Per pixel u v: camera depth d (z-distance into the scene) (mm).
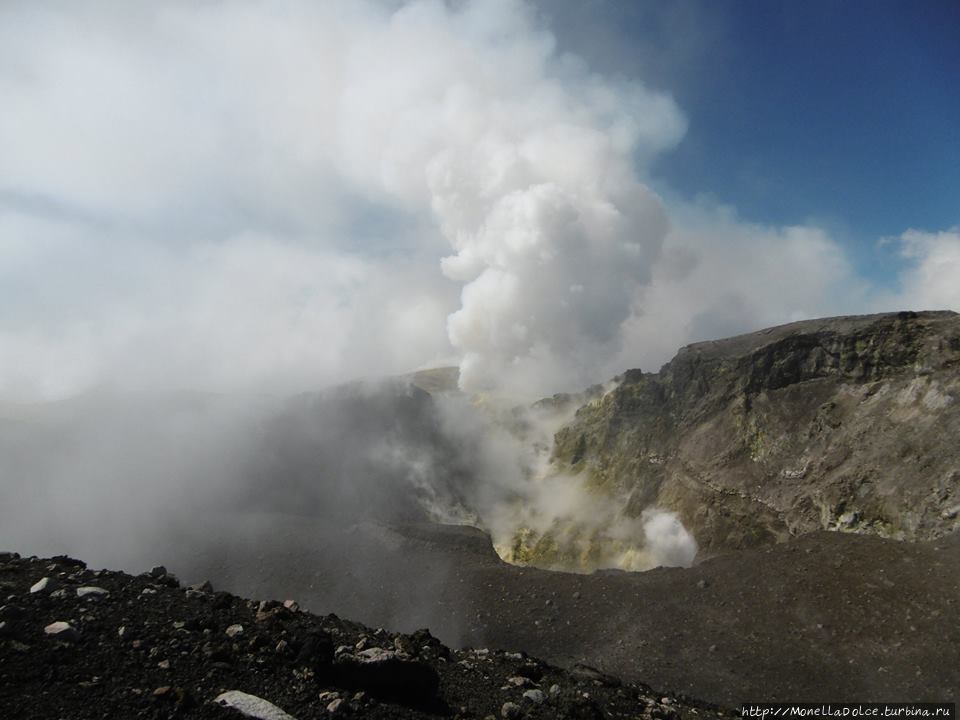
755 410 92438
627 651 41531
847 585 43625
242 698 11180
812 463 76000
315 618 18984
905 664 35562
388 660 13773
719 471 89875
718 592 46812
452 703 14648
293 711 11500
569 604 47625
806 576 45781
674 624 43875
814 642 39469
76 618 13023
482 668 18969
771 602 44281
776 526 75062
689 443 100812
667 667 39406
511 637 44719
